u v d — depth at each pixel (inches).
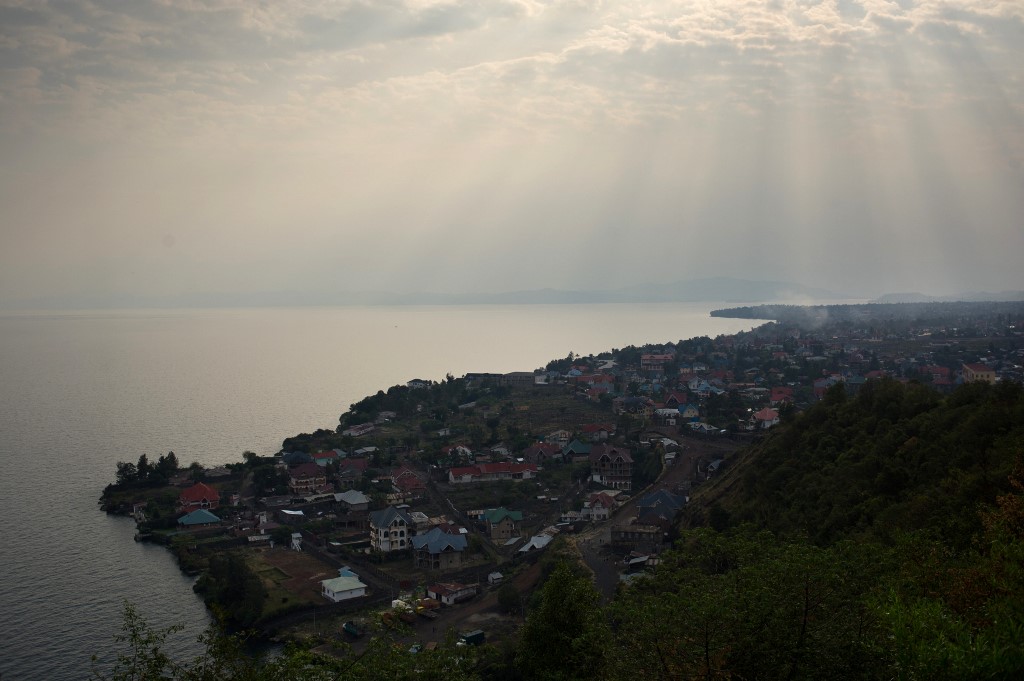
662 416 7795.3
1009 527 1409.9
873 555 1425.9
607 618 1952.5
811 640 1257.4
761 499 3700.8
